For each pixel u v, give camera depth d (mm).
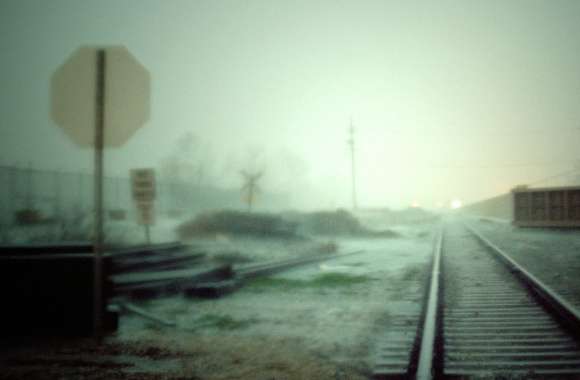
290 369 4746
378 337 6035
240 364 4914
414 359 4953
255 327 6672
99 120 5051
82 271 5957
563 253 16344
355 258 17484
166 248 13945
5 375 4461
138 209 9578
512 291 9406
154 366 4797
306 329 6562
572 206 28797
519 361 4914
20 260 5855
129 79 5129
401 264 15031
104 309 6223
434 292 8586
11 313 5812
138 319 7176
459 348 5461
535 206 31609
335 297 9188
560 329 6258
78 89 5113
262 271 12523
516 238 25141
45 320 5867
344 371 4684
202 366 4820
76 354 5180
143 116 5121
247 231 22234
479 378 4371
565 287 9422
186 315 7508
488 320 6883
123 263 10625
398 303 8336
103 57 5086
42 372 4551
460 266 14008
